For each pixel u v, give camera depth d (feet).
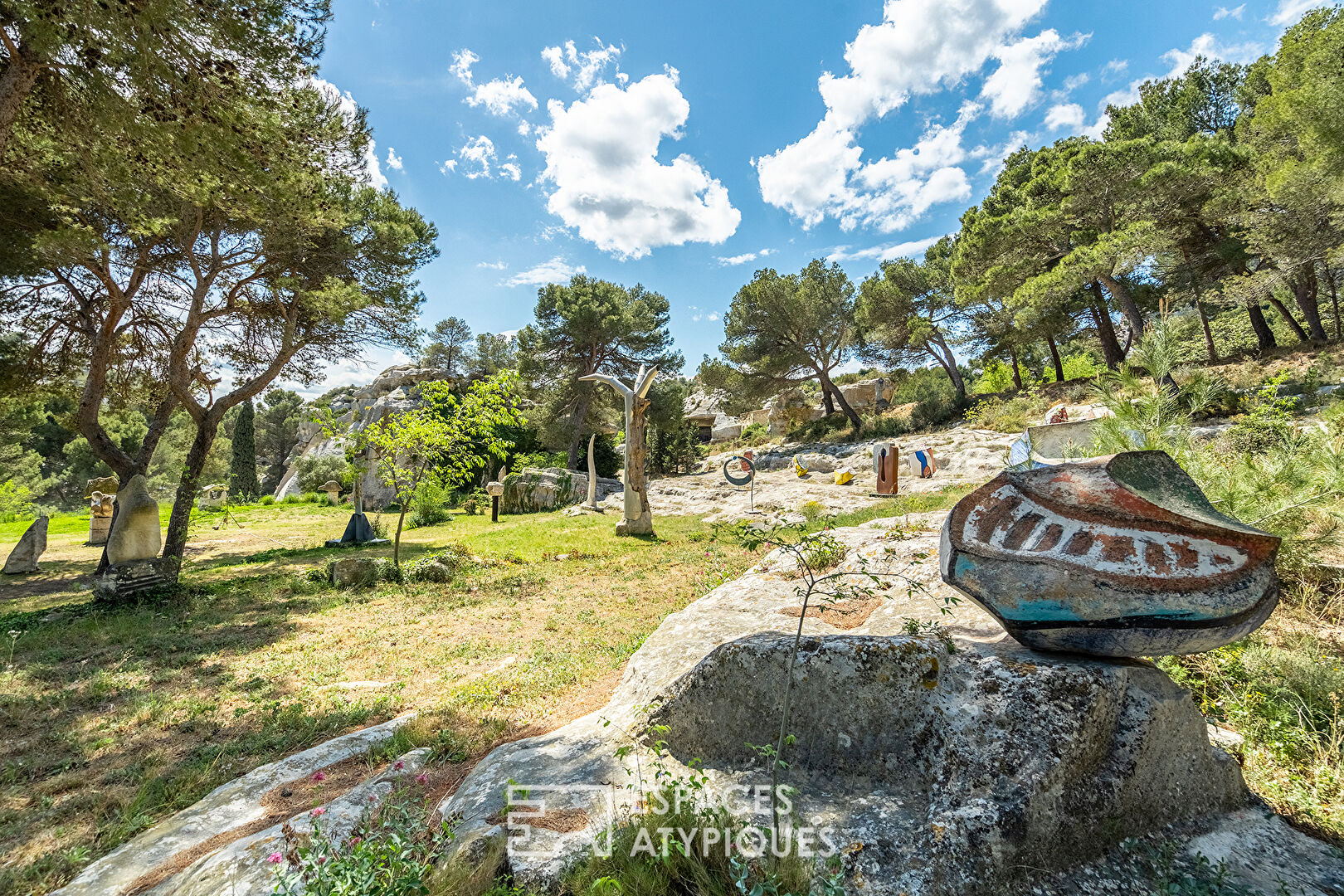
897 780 8.36
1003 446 60.44
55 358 39.06
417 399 112.27
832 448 89.20
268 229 33.63
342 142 30.73
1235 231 61.62
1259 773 8.77
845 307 97.66
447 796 10.14
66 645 21.61
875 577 10.33
